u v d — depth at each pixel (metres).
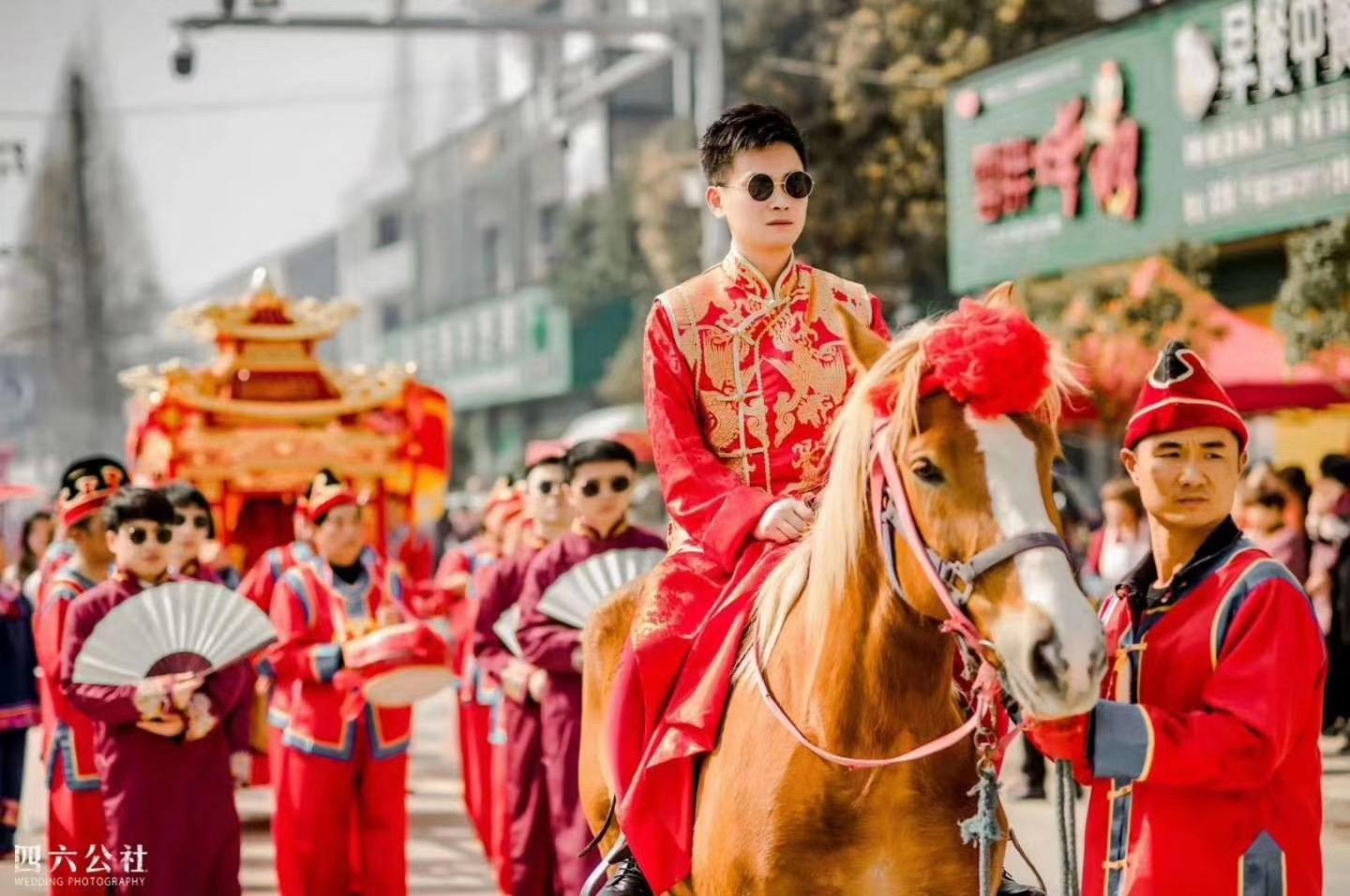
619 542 7.42
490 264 45.88
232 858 6.70
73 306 67.94
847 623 3.75
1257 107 14.06
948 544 3.31
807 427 4.40
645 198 32.88
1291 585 3.67
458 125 47.84
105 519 7.00
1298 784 3.74
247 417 10.50
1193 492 3.77
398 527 11.26
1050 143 16.45
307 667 7.51
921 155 22.19
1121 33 15.55
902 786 3.75
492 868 8.88
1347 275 13.00
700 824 4.04
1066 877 3.54
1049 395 3.39
